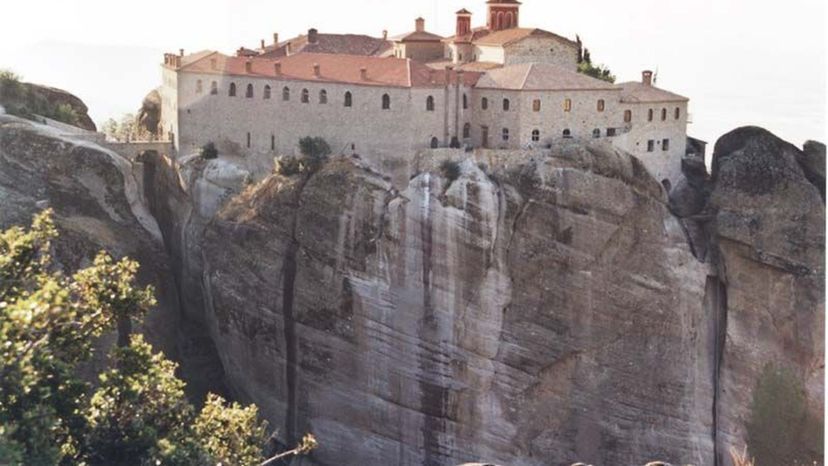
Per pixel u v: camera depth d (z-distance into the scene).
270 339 128.88
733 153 128.50
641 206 123.50
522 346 122.75
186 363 137.88
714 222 126.62
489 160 122.94
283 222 127.25
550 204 121.44
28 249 67.81
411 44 144.38
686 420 126.31
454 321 123.19
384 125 124.81
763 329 125.81
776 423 125.69
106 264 71.38
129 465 69.12
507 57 135.50
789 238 124.75
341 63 129.88
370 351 125.50
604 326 123.12
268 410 130.62
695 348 126.44
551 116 124.12
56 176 134.62
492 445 123.94
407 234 123.19
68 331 67.44
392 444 126.00
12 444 59.25
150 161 142.12
